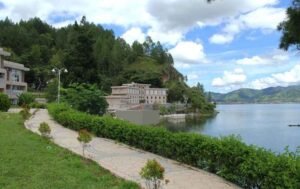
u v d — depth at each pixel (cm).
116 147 1377
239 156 855
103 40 13350
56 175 852
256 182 800
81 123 1891
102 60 11831
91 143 1472
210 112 11056
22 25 14425
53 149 1221
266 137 3628
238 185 859
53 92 6344
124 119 1792
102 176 873
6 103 3488
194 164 1062
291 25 763
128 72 12525
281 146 2606
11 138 1423
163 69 13950
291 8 760
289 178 685
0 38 11531
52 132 1888
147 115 1942
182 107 10838
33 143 1323
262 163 769
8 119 2406
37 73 9581
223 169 916
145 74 12519
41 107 4978
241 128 5062
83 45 8438
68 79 7869
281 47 820
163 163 1095
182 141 1103
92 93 3033
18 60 9988
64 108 2594
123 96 9600
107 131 1612
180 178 915
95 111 3009
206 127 5397
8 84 6175
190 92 11738
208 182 879
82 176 855
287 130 4641
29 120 2559
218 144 943
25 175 844
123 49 14950
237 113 11325
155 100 11269
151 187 796
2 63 5875
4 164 935
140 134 1341
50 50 12238
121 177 880
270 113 11019
